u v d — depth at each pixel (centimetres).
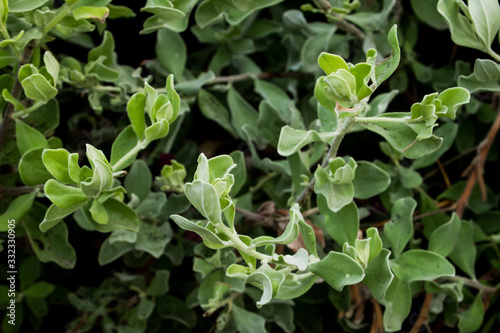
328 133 49
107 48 56
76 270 62
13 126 54
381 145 57
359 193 51
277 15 62
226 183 45
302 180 53
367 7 60
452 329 60
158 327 60
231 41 61
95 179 46
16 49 50
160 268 60
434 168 61
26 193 53
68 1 49
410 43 61
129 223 52
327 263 48
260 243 46
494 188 62
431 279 52
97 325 61
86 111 61
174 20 53
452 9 51
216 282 55
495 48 61
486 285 57
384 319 52
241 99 60
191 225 45
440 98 47
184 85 59
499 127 60
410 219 53
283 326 56
